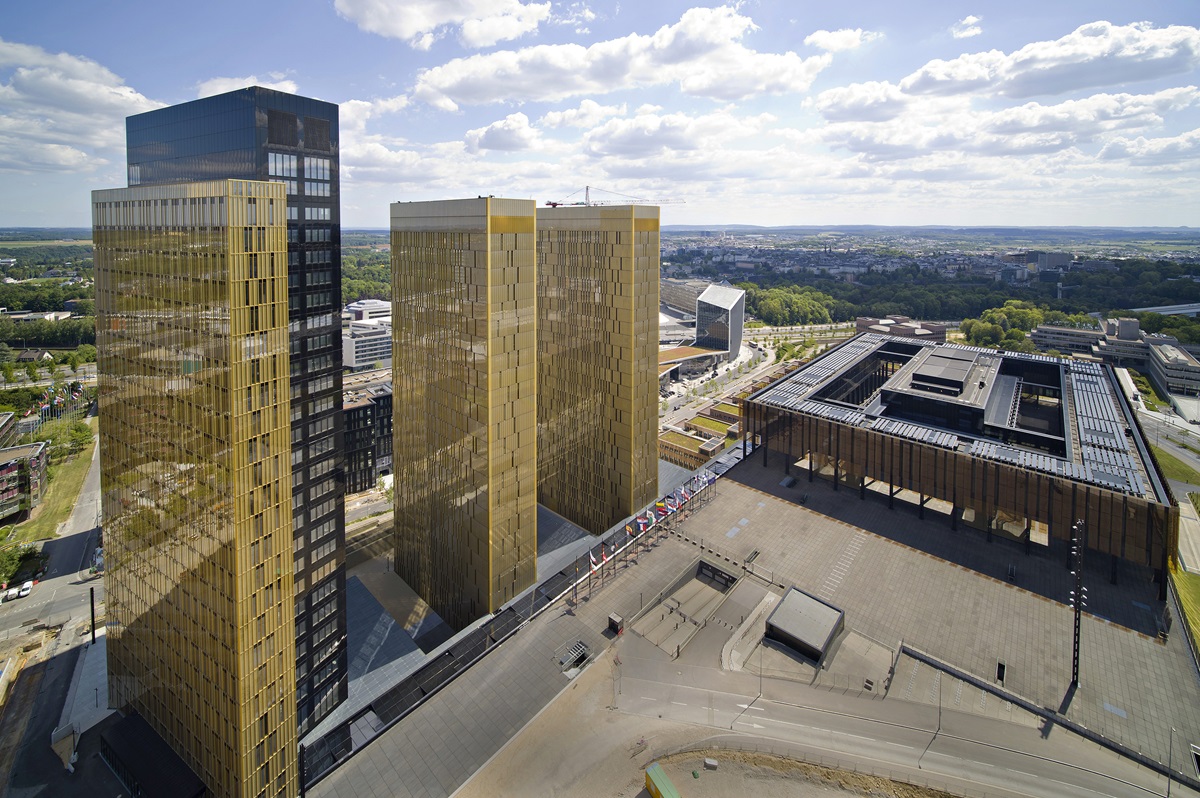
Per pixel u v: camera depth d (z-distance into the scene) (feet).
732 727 280.92
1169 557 354.74
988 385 561.02
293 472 251.19
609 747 269.64
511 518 345.72
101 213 254.06
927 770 258.78
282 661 232.73
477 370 322.14
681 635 341.00
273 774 233.96
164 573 248.93
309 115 251.39
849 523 452.76
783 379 606.96
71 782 272.10
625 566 401.29
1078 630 297.74
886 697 298.56
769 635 341.21
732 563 405.18
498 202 304.30
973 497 424.87
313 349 257.55
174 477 232.53
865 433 472.85
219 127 247.09
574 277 442.91
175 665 251.80
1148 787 251.39
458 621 370.12
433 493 376.48
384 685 300.61
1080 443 449.48
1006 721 284.41
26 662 356.38
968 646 330.75
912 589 378.12
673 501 466.70
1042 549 417.90
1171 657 319.68
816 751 268.21
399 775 255.29
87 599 421.18
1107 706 290.76
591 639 336.29
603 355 432.66
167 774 251.19
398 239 367.45
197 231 201.57
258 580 218.18
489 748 268.82
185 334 213.46
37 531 510.17
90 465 641.40
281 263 211.20
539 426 501.97
